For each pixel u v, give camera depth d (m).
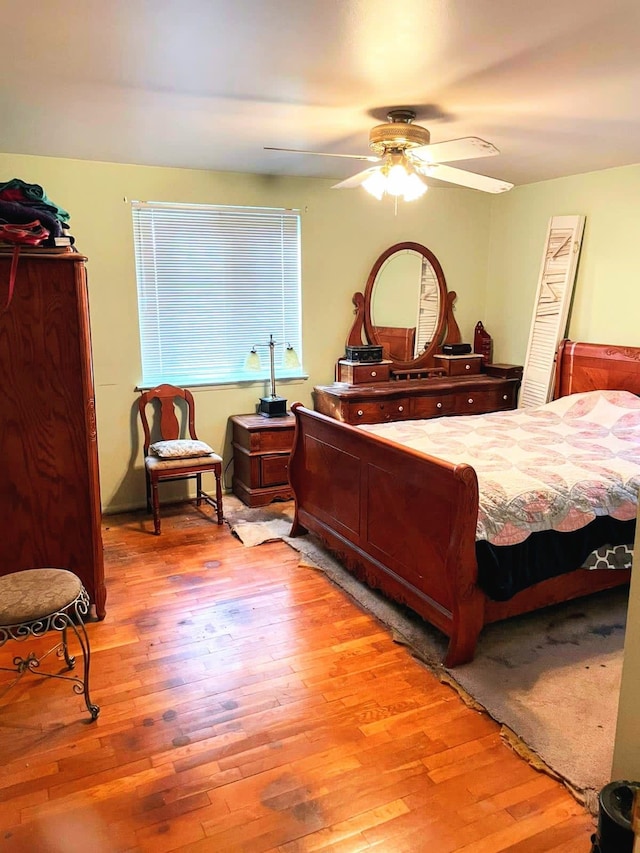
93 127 2.97
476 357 5.08
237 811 1.77
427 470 2.47
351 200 4.62
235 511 4.25
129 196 3.94
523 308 4.93
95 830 1.71
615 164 3.95
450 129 3.03
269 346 4.45
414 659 2.52
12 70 2.20
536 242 4.74
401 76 2.27
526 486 2.58
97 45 1.97
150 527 3.99
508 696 2.26
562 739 2.04
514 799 1.81
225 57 2.08
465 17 1.78
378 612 2.87
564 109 2.69
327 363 4.81
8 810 1.78
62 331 2.58
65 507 2.72
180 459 3.89
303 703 2.25
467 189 4.96
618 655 2.53
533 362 4.72
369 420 4.44
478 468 2.87
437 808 1.78
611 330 4.22
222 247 4.30
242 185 4.24
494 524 2.39
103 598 2.86
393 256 4.83
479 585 2.38
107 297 4.02
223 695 2.29
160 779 1.89
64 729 2.12
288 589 3.14
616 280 4.14
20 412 2.59
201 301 4.32
